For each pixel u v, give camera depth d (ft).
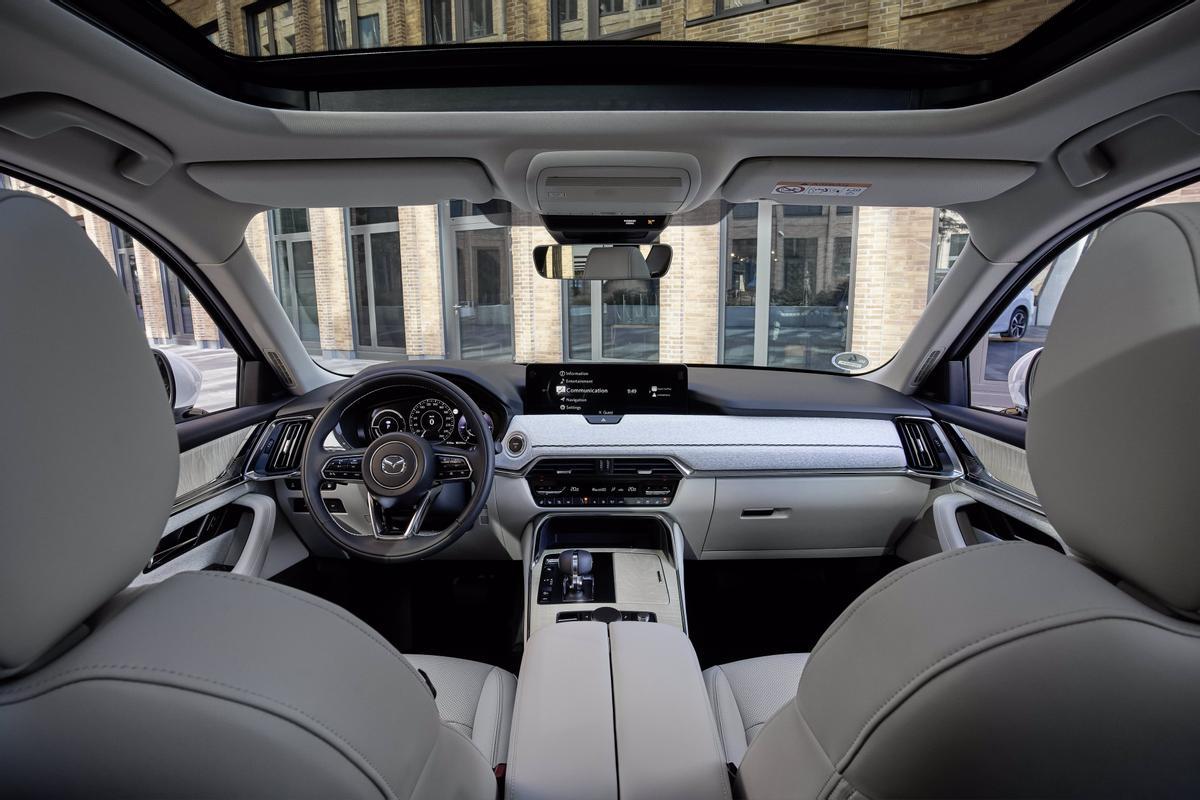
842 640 1.70
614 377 6.66
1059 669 1.29
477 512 5.24
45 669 1.26
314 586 7.34
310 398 7.06
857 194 5.40
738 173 5.05
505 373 7.11
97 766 1.21
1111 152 4.40
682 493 6.49
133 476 1.52
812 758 1.66
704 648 6.64
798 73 4.50
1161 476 1.33
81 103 3.61
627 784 2.55
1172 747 1.35
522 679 3.44
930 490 6.44
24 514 1.22
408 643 6.72
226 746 1.20
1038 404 1.77
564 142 4.56
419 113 4.40
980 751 1.32
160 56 3.64
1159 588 1.35
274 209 5.90
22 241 1.32
